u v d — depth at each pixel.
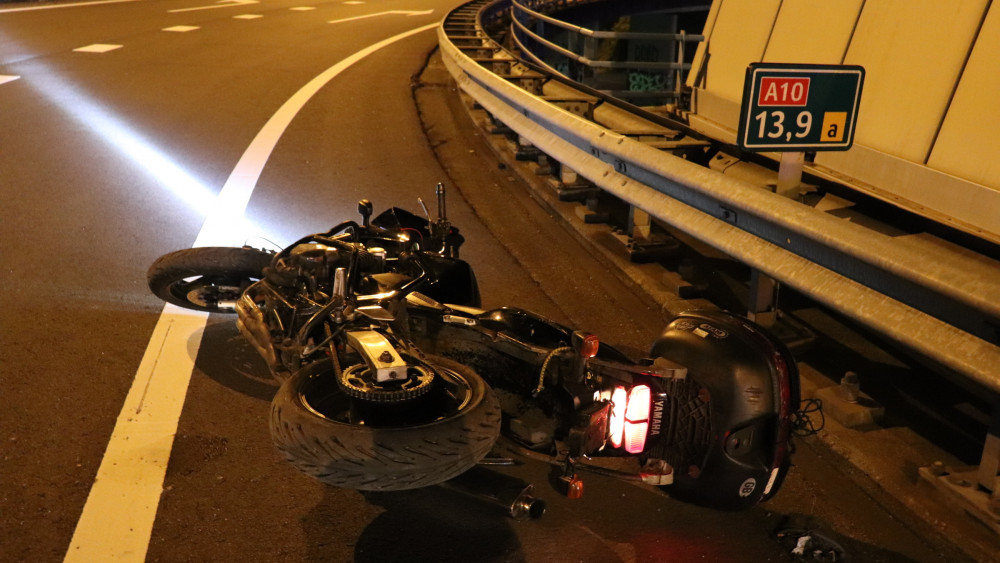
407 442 2.85
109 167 9.23
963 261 3.40
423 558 3.44
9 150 9.67
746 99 4.20
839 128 4.44
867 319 3.85
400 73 16.69
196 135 10.96
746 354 3.48
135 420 4.37
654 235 7.06
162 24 23.38
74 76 14.77
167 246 6.96
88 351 5.10
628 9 31.22
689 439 3.52
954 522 3.71
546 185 8.80
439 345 3.74
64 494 3.72
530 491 3.15
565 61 32.75
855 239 3.88
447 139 11.41
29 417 4.32
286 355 3.89
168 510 3.66
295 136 11.12
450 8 31.62
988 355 3.30
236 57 18.06
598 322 5.85
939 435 4.39
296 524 3.62
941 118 5.72
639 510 3.84
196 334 5.44
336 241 4.27
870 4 6.61
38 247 6.77
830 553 3.56
